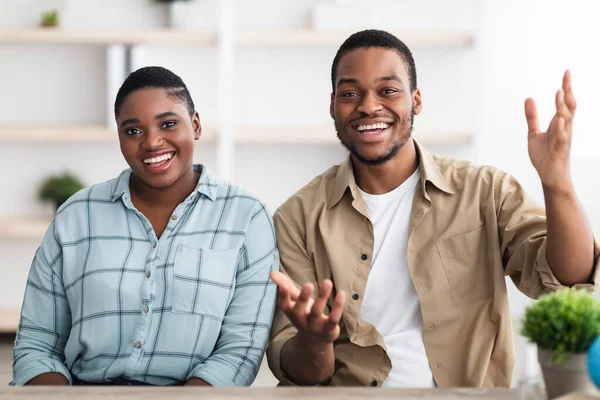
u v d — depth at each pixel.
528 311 1.24
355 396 1.32
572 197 1.50
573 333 1.18
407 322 1.80
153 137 1.78
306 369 1.60
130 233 1.79
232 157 4.42
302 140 4.12
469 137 4.18
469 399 1.30
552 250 1.55
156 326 1.74
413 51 4.40
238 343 1.74
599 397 1.16
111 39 4.03
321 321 1.43
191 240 1.79
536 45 4.45
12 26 4.27
